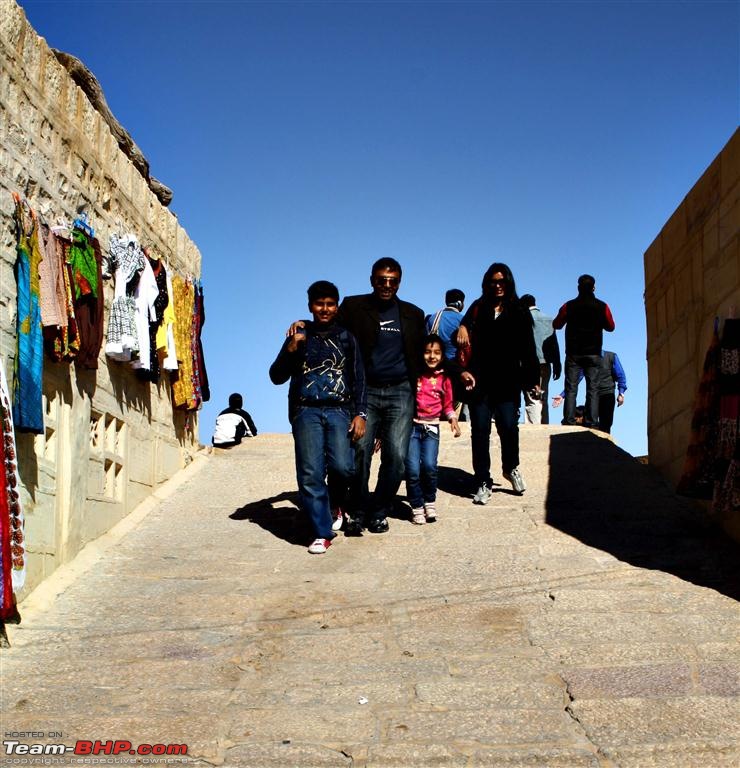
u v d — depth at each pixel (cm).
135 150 952
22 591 627
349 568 701
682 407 894
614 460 1042
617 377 1253
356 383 762
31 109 680
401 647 538
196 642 556
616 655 512
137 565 725
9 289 620
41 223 673
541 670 496
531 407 1307
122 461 856
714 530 772
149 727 442
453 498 927
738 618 563
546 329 1299
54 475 698
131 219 904
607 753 399
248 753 412
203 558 743
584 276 1241
